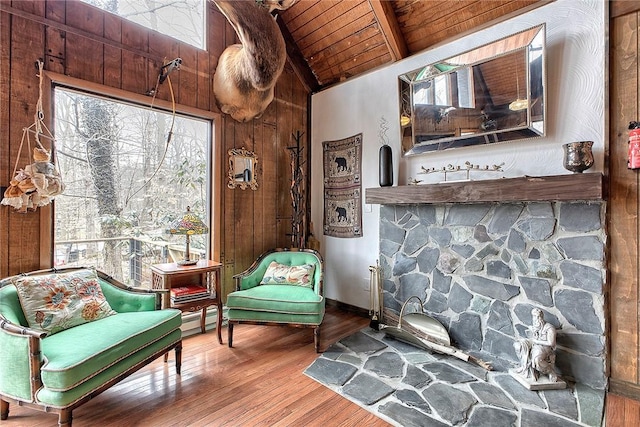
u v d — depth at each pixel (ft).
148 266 9.98
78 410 6.00
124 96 8.61
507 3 8.38
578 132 7.19
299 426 5.63
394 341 9.12
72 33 7.80
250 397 6.47
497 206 8.07
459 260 8.73
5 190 6.89
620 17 6.59
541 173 7.70
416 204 9.70
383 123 11.08
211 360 8.04
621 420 5.70
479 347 8.24
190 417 5.85
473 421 5.68
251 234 11.65
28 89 7.21
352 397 6.44
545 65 7.34
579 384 6.80
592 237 6.72
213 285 9.25
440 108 9.22
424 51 9.97
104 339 5.80
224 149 10.86
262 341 9.21
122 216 9.42
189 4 10.25
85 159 8.65
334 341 9.20
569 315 6.97
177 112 9.84
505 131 8.02
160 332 6.72
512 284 7.79
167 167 10.18
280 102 12.62
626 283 6.49
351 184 12.05
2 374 5.22
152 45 9.15
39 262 7.37
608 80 6.68
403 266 9.94
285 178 12.81
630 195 6.46
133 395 6.50
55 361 5.08
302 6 11.38
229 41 10.97
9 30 6.97
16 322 5.45
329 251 12.88
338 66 12.65
